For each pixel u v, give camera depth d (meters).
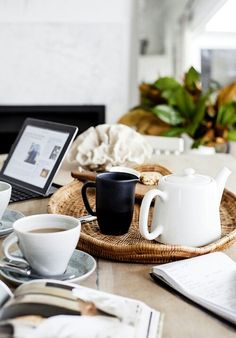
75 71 3.37
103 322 0.60
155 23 3.27
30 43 3.32
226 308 0.68
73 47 3.34
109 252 0.88
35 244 0.75
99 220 0.98
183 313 0.70
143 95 3.21
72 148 1.61
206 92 3.10
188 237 0.90
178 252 0.85
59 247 0.76
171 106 2.98
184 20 3.22
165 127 2.97
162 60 3.32
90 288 0.74
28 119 1.56
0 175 1.50
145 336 0.60
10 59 3.33
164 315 0.69
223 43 3.39
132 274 0.84
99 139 1.59
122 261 0.89
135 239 0.96
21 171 1.44
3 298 0.67
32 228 0.82
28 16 3.29
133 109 3.15
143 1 3.25
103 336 0.58
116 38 3.34
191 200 0.90
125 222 0.97
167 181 0.92
